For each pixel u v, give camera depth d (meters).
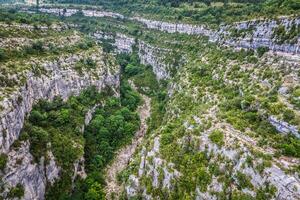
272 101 64.06
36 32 115.81
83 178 82.88
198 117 71.44
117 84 132.88
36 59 94.75
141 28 196.25
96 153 93.12
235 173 53.97
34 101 83.94
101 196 77.88
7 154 60.09
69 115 92.06
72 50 118.69
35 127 74.50
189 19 162.12
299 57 72.81
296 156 51.31
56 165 74.81
